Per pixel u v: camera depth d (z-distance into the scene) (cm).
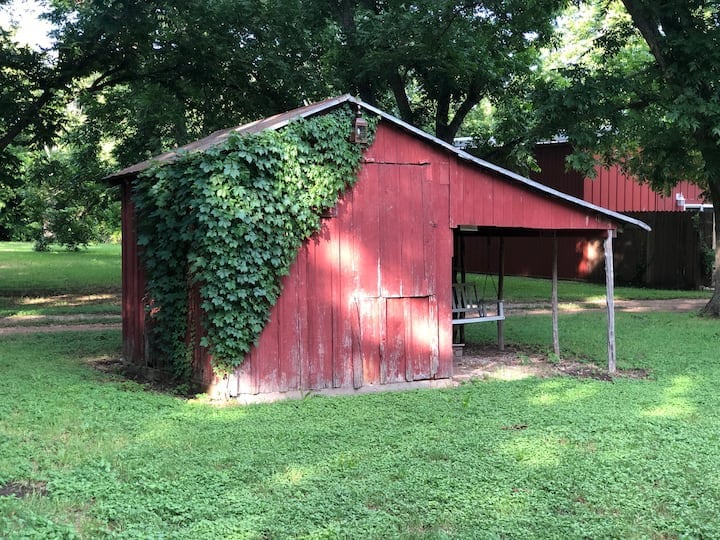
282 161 860
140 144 2183
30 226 2861
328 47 2075
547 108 1667
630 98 1808
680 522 489
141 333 1034
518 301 2066
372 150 939
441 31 1867
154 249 940
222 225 813
